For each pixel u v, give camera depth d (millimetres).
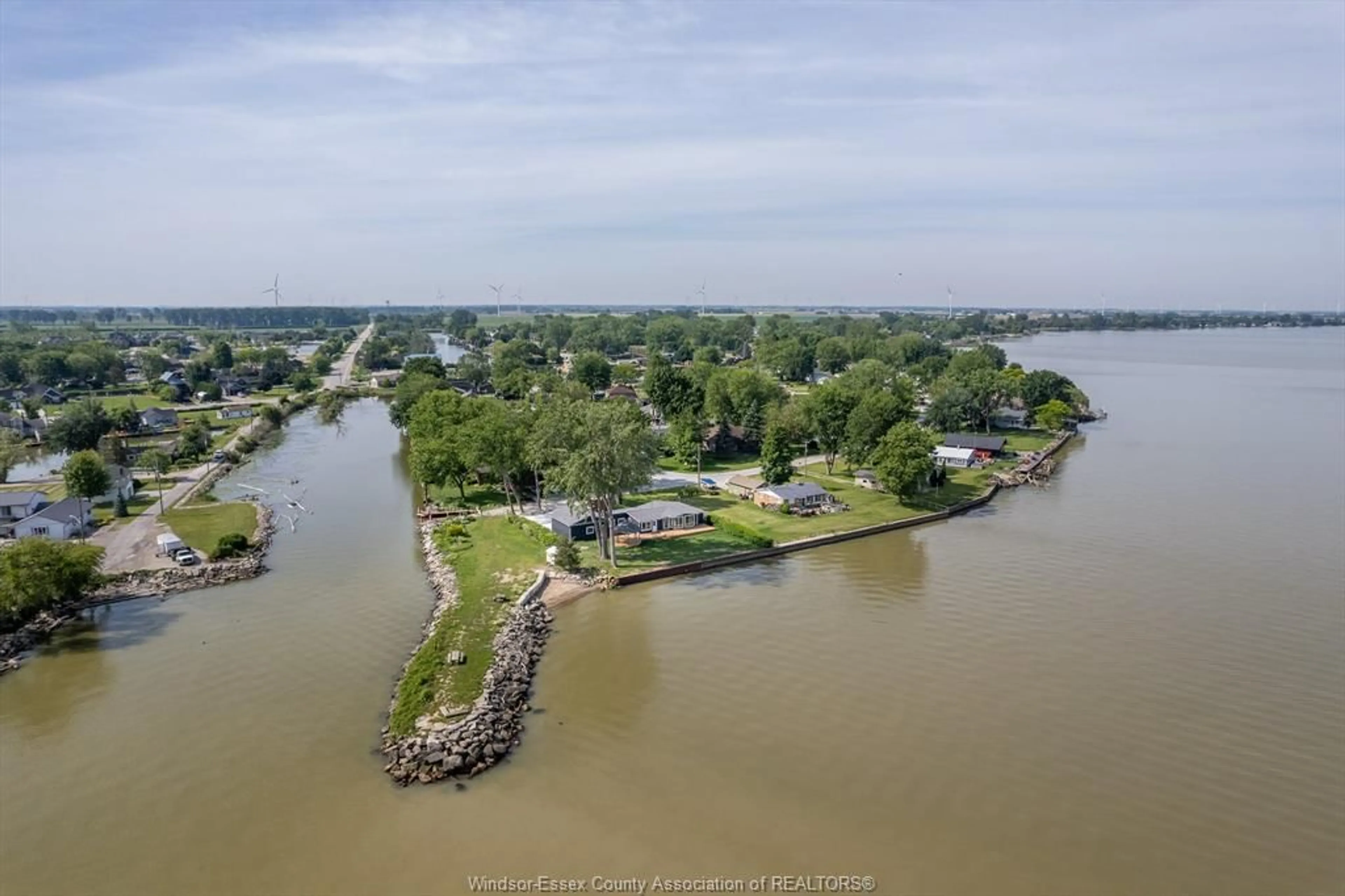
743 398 137000
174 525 86375
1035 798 39531
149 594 67375
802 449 127438
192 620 62406
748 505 94438
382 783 41406
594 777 41875
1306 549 76562
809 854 35875
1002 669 52750
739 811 38969
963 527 87625
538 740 45312
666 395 139875
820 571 73000
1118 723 45969
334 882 34625
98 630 60562
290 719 47562
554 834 37531
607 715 48031
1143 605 63219
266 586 69812
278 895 33938
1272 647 55406
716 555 75938
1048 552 77125
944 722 46406
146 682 52312
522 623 59438
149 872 35375
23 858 36312
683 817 38594
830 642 57500
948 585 68562
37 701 50062
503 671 51688
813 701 49125
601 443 70750
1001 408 159500
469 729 44625
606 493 71062
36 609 61469
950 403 141375
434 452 94875
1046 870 34656
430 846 36844
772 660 54750
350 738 45562
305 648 57406
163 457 112625
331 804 39750
